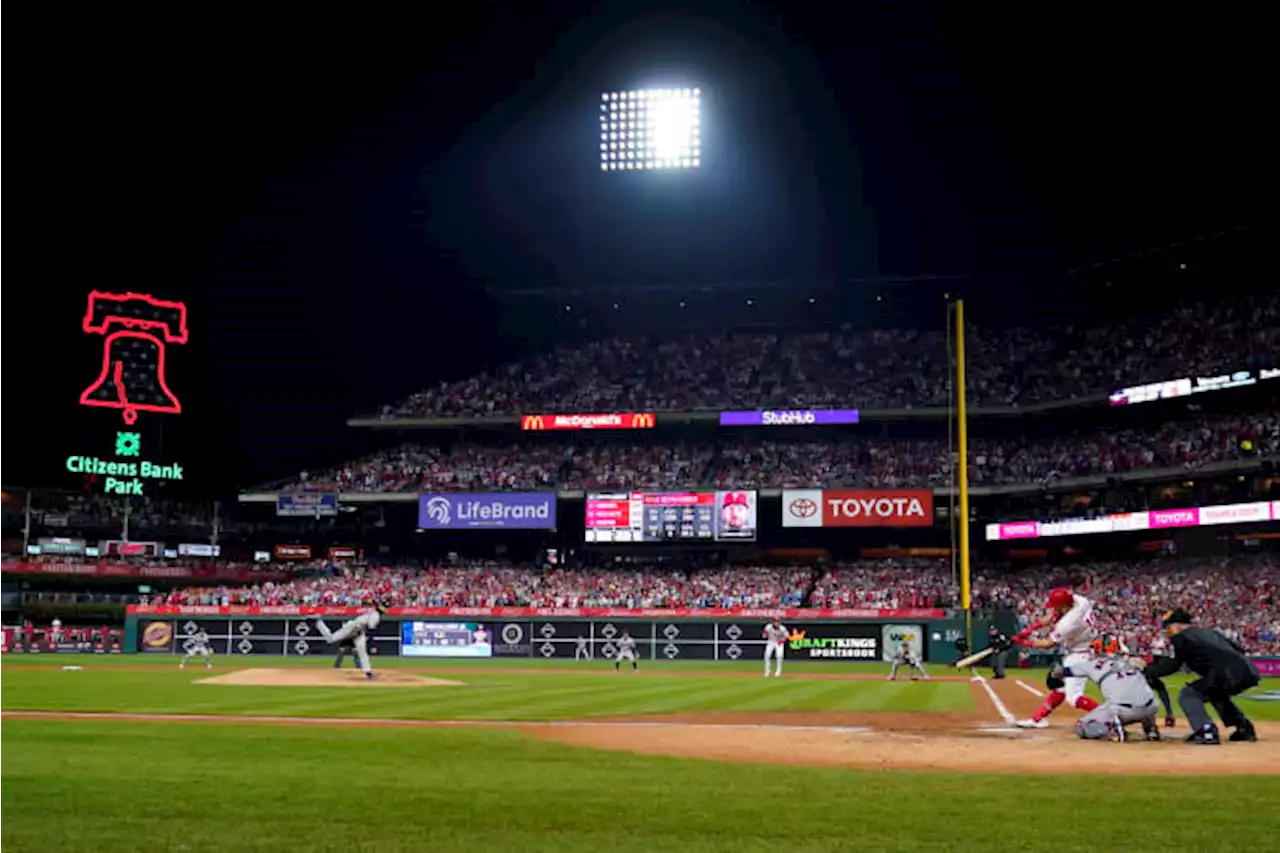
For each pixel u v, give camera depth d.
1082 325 60.69
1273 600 44.94
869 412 57.16
